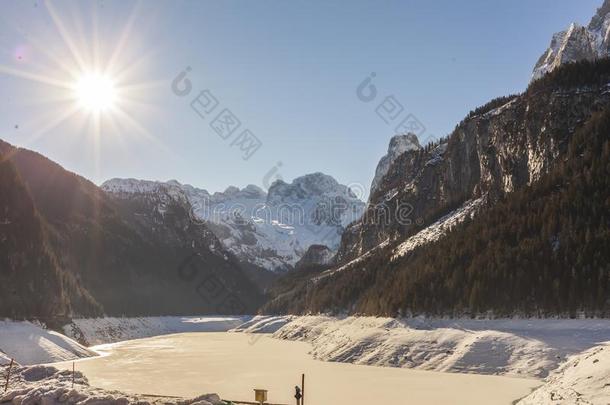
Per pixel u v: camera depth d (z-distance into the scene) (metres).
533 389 59.69
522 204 117.44
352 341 100.31
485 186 176.00
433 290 104.19
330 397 56.81
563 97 145.12
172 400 45.44
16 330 102.94
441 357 80.19
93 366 88.94
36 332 105.75
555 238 97.88
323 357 99.25
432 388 61.56
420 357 82.81
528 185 127.69
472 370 73.38
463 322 91.38
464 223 143.62
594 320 79.19
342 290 171.00
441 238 141.25
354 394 58.31
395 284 120.94
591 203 101.00
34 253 149.75
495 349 76.06
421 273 115.75
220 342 151.38
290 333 165.88
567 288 85.50
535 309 87.38
